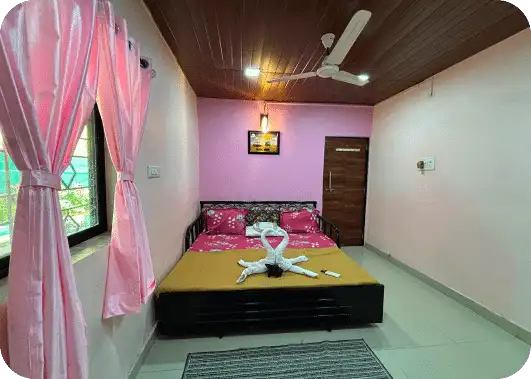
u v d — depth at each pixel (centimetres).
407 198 327
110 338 132
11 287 75
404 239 333
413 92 315
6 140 72
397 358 176
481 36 200
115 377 137
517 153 196
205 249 281
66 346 84
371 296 206
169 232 232
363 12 132
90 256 115
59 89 82
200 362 171
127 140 133
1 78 67
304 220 364
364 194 428
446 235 265
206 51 233
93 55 104
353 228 432
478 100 228
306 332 204
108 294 127
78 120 97
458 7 163
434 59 242
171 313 192
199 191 390
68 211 124
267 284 202
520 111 194
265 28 193
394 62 248
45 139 78
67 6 85
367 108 413
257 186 404
